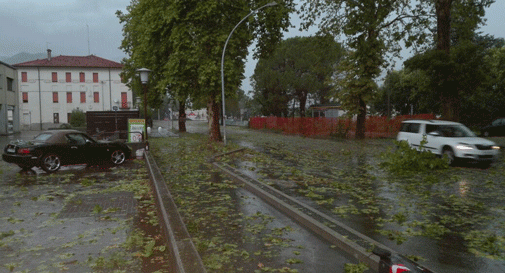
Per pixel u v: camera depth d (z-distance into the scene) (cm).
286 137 3183
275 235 539
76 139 1268
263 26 2431
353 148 2089
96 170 1252
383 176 1102
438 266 427
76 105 5753
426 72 1616
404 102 4556
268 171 1192
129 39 3375
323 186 939
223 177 1086
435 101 3594
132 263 438
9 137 2956
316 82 4600
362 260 436
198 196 819
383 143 2469
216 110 2462
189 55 2066
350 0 2108
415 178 1066
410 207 719
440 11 1725
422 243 507
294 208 661
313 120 3534
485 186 934
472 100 3136
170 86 2625
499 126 2773
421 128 1466
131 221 623
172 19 2089
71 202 764
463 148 1256
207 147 2089
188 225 581
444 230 566
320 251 473
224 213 663
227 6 2158
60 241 520
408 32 2267
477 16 1933
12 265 429
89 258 448
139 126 1922
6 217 644
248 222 609
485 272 409
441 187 924
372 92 2709
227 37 2072
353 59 2681
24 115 5531
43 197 803
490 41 3625
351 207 716
